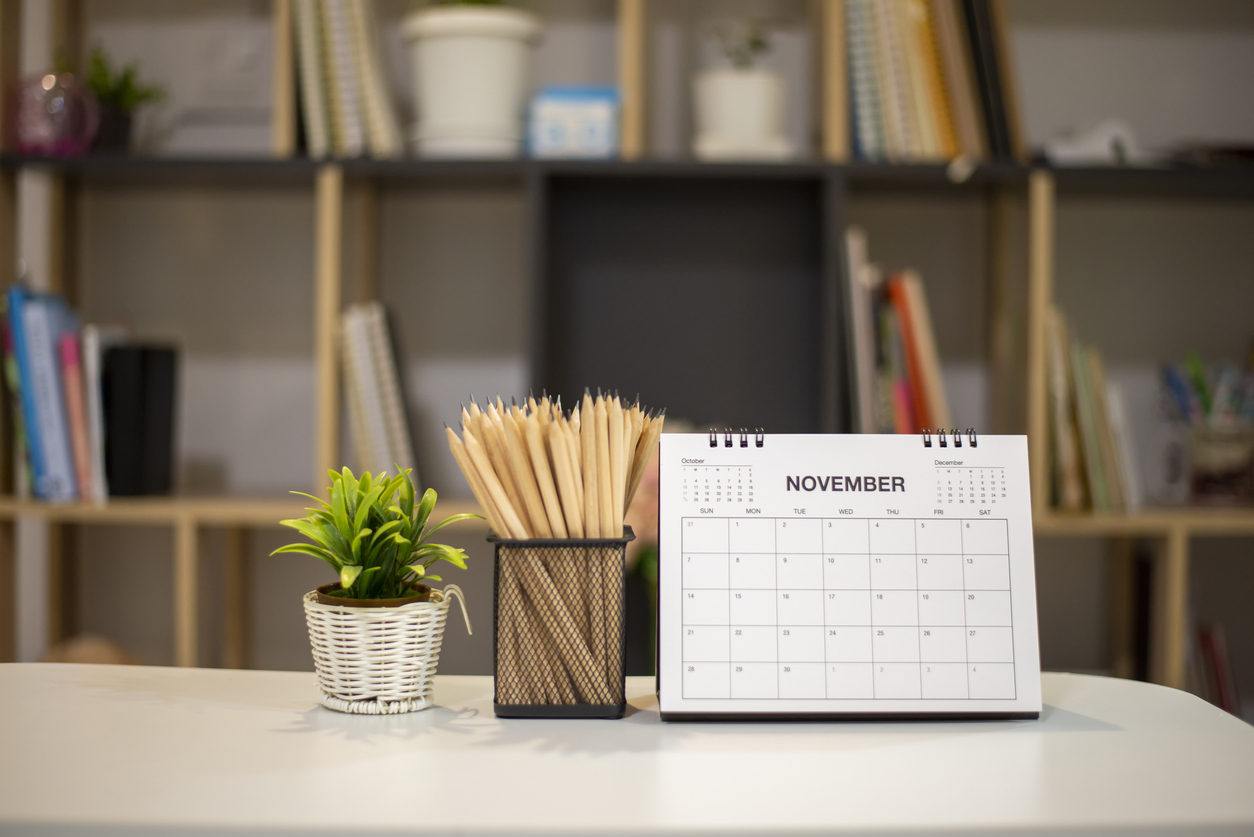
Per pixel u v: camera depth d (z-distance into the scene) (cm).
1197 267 202
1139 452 203
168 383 185
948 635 73
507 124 176
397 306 205
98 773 60
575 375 199
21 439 173
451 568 200
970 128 171
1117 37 202
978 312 201
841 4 171
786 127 201
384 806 56
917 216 202
